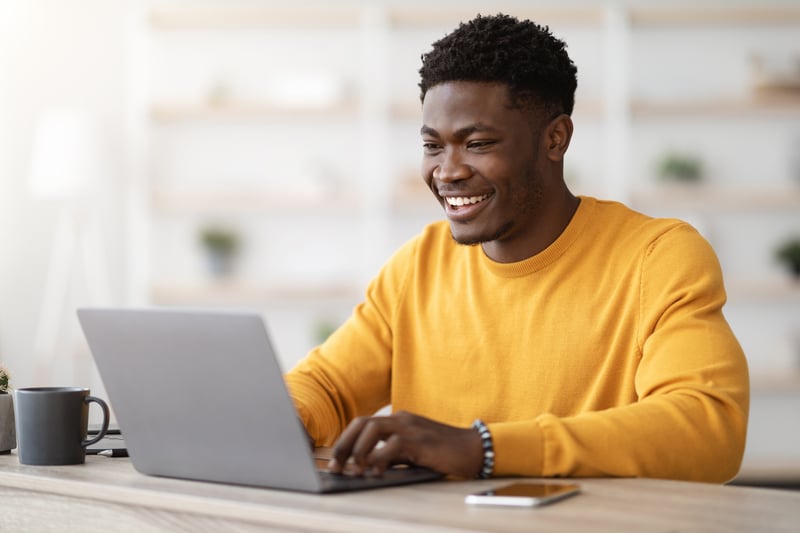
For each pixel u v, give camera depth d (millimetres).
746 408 1570
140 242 6004
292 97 5969
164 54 6133
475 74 1712
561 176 1854
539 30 1793
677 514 1153
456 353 1894
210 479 1363
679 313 1683
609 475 1416
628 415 1461
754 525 1104
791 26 6020
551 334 1812
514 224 1781
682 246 1765
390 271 2057
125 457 1639
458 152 1735
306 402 1868
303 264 6145
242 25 6113
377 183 6078
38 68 6113
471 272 1922
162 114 6027
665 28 6031
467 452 1371
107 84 6125
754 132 6027
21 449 1550
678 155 5977
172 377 1351
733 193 5895
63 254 6016
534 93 1747
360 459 1358
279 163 6125
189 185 6105
